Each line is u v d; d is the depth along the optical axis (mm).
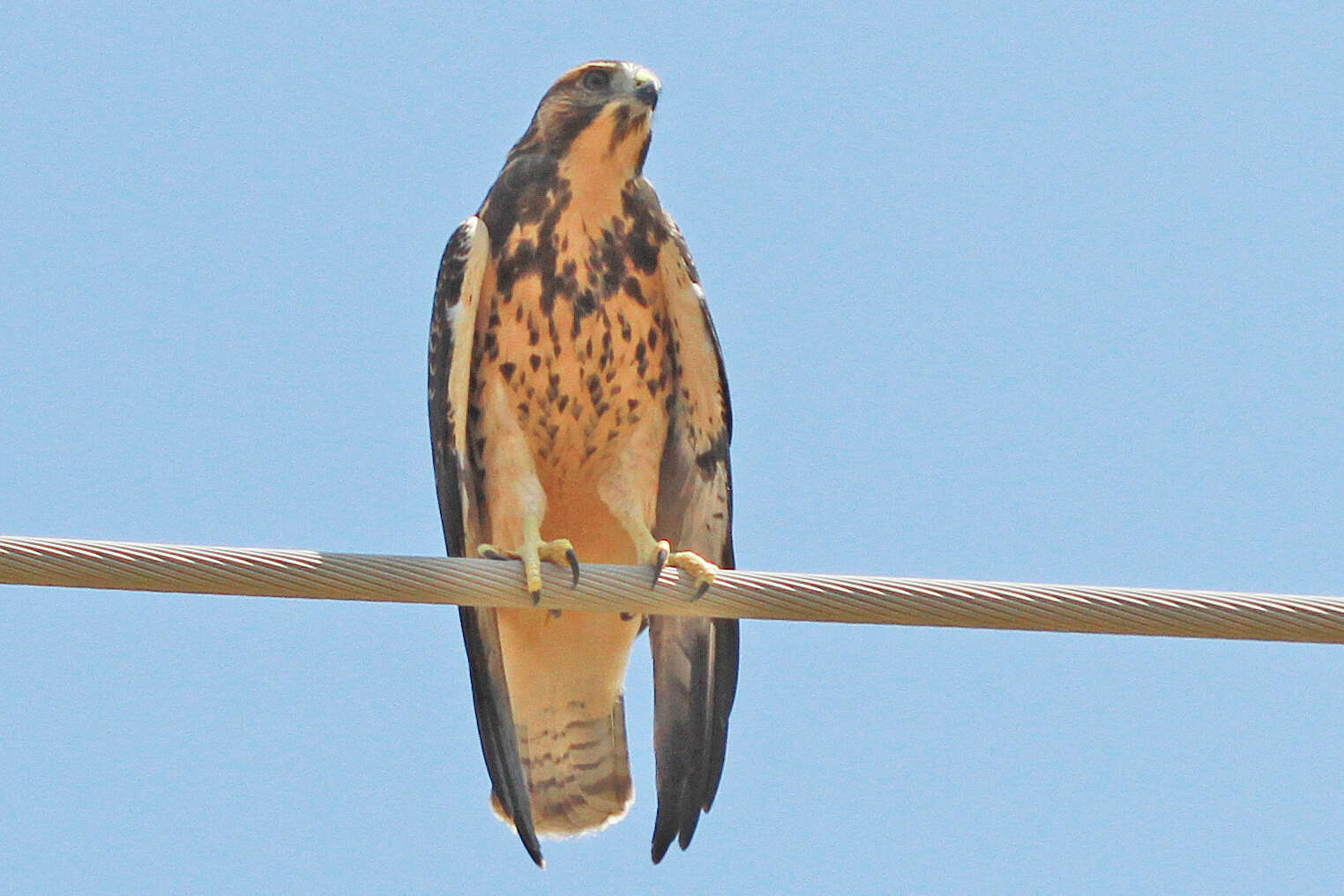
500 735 14062
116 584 11586
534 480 14367
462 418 14086
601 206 14430
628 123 14344
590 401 14445
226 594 11812
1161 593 11977
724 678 14281
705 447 14555
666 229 14508
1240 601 11945
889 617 12227
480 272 14281
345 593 12070
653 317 14484
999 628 12141
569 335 14359
